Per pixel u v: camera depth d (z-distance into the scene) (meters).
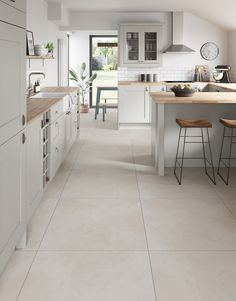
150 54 9.16
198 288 2.52
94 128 9.23
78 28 9.31
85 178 5.06
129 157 6.27
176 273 2.70
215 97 5.36
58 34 9.48
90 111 12.71
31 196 3.38
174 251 3.04
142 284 2.56
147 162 5.95
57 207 3.99
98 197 4.31
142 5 8.34
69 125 6.21
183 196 4.36
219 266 2.80
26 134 3.12
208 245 3.15
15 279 2.61
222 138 5.61
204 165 5.65
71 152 6.61
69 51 13.30
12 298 2.40
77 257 2.93
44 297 2.41
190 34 9.30
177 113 5.55
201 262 2.86
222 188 4.66
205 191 4.55
